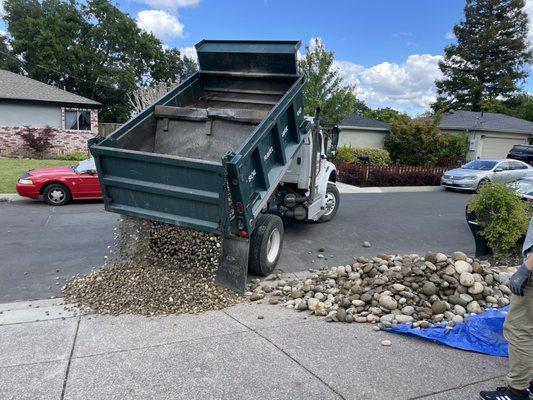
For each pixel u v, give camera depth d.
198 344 4.28
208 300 5.39
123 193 6.05
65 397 3.37
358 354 4.12
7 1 47.12
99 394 3.41
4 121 22.22
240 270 5.65
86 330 4.58
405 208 13.78
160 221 5.86
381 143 31.78
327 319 4.94
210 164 5.12
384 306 5.03
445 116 36.00
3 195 12.79
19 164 18.28
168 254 6.16
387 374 3.77
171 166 5.45
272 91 7.47
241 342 4.34
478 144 30.38
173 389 3.50
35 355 4.02
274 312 5.21
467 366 3.93
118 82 47.50
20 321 4.82
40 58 45.00
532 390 3.36
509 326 3.32
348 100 25.66
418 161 26.52
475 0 53.94
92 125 24.62
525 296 3.20
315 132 8.44
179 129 7.14
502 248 7.31
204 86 8.01
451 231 10.58
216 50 7.54
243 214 5.44
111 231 9.14
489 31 52.22
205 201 5.36
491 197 7.29
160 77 54.72
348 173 20.50
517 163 19.80
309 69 25.61
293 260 7.62
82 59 46.53
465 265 5.33
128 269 6.08
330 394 3.47
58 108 23.45
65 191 11.86
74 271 6.63
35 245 8.01
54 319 4.89
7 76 24.36
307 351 4.17
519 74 53.31
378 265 5.96
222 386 3.55
